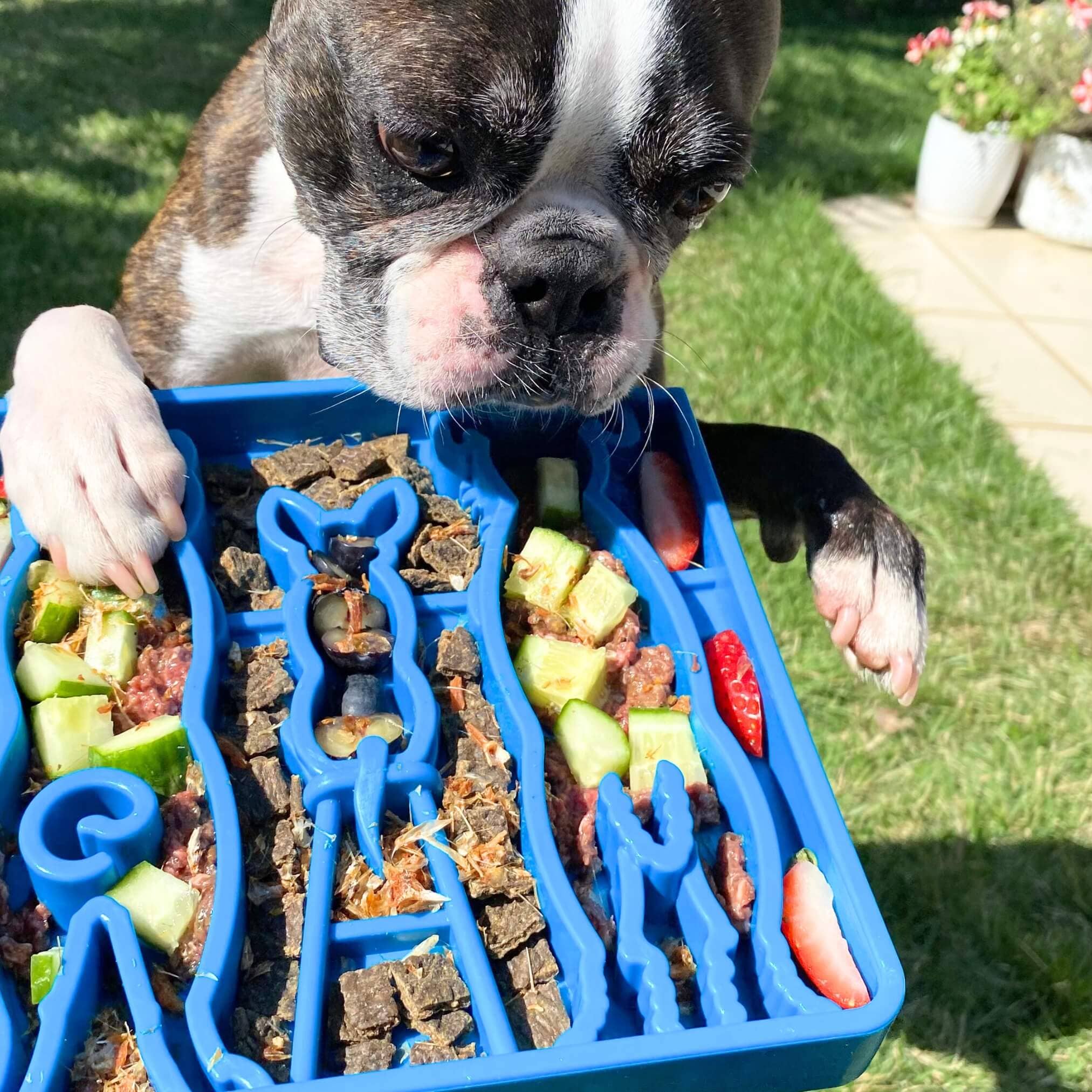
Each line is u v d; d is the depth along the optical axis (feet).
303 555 0.97
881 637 1.15
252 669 0.89
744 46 1.18
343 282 1.19
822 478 1.24
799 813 0.84
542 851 0.79
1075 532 2.46
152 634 0.93
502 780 0.84
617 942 0.76
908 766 1.93
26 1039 0.70
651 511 1.05
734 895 0.78
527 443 1.15
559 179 1.12
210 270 1.46
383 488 1.03
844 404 2.76
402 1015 0.73
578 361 1.08
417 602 0.96
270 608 0.96
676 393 1.12
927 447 2.65
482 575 0.97
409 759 0.82
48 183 3.33
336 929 0.75
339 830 0.80
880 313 3.14
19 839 0.74
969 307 3.51
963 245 3.96
